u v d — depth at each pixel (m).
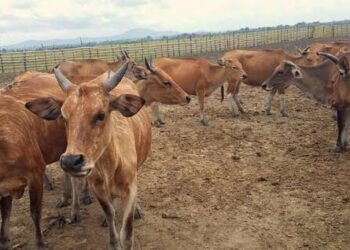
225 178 2.65
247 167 2.83
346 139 3.08
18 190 1.70
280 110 4.25
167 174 2.74
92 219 2.16
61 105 1.48
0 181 1.63
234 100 4.30
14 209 2.31
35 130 1.81
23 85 2.03
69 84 1.50
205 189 2.49
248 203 2.29
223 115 4.34
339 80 2.99
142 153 1.87
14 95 1.89
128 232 1.60
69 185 2.30
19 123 1.71
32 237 2.01
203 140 3.48
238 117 4.23
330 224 2.04
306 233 1.97
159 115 4.06
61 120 1.92
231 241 1.93
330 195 2.35
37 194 1.75
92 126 1.35
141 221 2.12
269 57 4.49
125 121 1.63
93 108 1.35
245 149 3.21
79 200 2.26
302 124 3.88
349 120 3.33
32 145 1.73
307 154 3.04
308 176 2.63
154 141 3.48
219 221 2.11
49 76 2.20
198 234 2.00
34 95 1.94
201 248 1.88
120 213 2.18
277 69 3.91
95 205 2.30
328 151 3.08
